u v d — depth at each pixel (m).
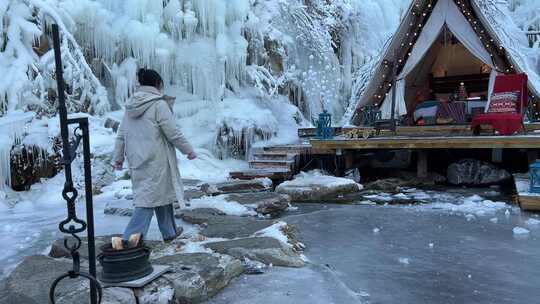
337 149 9.06
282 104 12.60
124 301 2.39
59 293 2.55
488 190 7.47
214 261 3.06
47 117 8.42
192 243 3.81
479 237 4.26
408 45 11.09
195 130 10.33
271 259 3.41
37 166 7.54
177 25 10.75
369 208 5.94
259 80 11.66
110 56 10.37
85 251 3.67
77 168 7.70
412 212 5.57
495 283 3.05
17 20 8.50
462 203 6.23
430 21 10.86
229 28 11.45
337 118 13.68
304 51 13.55
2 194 6.88
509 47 10.38
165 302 2.53
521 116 8.05
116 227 4.99
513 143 7.41
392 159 10.10
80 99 9.27
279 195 6.32
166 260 3.09
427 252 3.80
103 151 8.08
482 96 13.86
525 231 4.38
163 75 10.51
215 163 9.55
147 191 3.22
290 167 8.91
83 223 2.02
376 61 11.69
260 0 12.42
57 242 3.94
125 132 3.30
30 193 7.27
